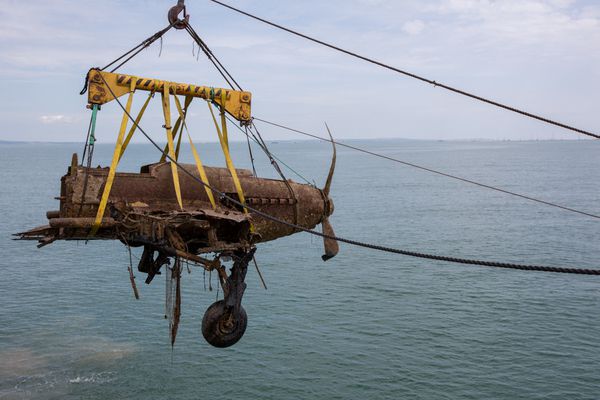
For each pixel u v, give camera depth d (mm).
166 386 35781
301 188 11719
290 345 41500
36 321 46875
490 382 35188
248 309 49594
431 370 36969
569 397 33281
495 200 132500
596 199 129625
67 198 9680
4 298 52938
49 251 74000
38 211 108750
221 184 10938
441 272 62562
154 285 57531
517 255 70188
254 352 40438
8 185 167250
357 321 46375
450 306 50188
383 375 36438
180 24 10430
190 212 9852
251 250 10516
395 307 50000
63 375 37281
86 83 10023
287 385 35469
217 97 11047
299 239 81875
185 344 42000
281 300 52125
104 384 36156
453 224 95062
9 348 41344
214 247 10070
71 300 52531
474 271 62844
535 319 46469
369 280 59188
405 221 98688
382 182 187500
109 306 50812
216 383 36000
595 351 39594
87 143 9961
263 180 11477
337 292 54688
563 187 159750
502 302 51281
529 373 36312
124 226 9586
